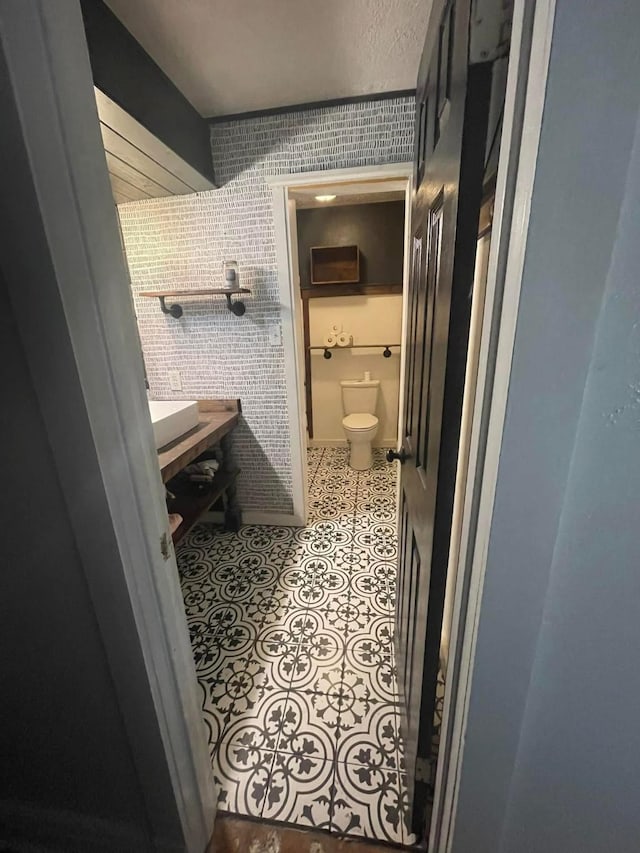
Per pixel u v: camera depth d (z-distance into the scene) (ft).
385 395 12.21
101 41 3.48
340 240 11.01
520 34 1.20
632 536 1.53
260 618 5.66
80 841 3.19
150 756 2.66
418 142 3.57
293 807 3.46
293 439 7.56
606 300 1.27
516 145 1.27
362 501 9.20
